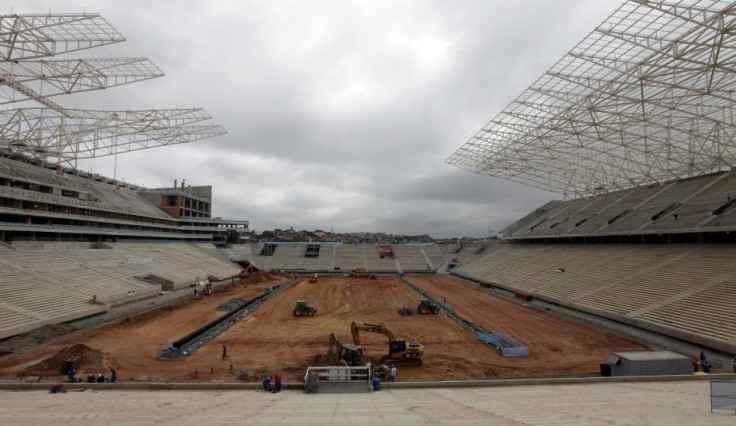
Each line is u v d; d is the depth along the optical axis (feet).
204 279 252.01
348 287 240.53
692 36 106.01
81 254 191.01
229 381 82.48
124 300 166.71
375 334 126.52
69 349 93.66
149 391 72.79
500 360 99.04
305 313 155.12
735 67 111.34
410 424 40.60
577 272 194.70
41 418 45.68
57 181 228.63
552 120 174.40
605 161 233.76
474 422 41.29
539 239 308.40
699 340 102.94
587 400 57.57
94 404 57.26
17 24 116.16
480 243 382.63
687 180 222.07
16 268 142.61
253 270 295.89
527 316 150.20
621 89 132.16
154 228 300.81
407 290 228.22
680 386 69.56
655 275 152.87
